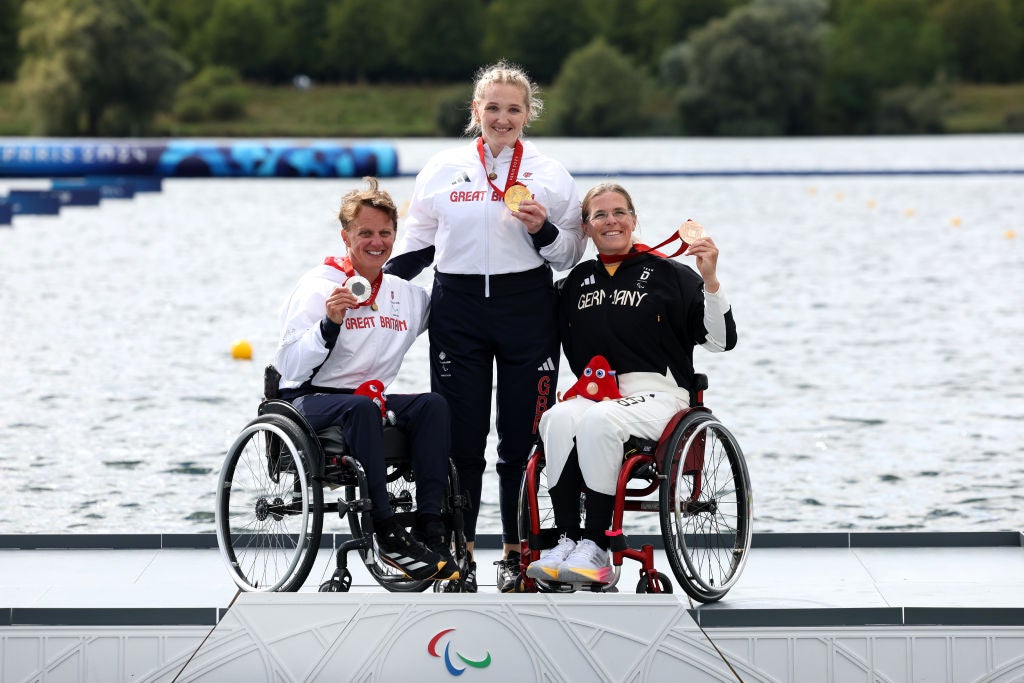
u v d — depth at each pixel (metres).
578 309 6.71
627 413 6.16
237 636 5.91
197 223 34.38
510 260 6.71
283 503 6.32
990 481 10.61
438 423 6.29
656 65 112.81
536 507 6.23
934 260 26.48
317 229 32.81
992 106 104.88
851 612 6.18
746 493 6.52
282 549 7.73
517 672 5.87
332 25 119.62
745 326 18.61
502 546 7.84
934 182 47.72
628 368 6.56
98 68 88.56
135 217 36.00
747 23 96.50
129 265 26.00
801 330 18.22
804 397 13.90
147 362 15.85
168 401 13.66
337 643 5.88
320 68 120.62
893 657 6.18
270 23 119.06
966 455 11.45
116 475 10.80
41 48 90.31
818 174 49.25
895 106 99.38
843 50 101.19
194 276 24.38
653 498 10.34
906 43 103.56
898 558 7.43
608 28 115.75
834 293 21.92
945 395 13.92
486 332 6.73
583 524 6.86
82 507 9.87
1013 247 28.59
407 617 5.89
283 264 26.19
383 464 6.09
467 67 120.25
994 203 39.00
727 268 25.47
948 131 99.50
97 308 20.34
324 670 5.88
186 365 15.66
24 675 6.22
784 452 11.64
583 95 95.81
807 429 12.49
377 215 6.44
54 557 7.52
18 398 13.76
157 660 6.20
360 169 47.09
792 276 24.22
